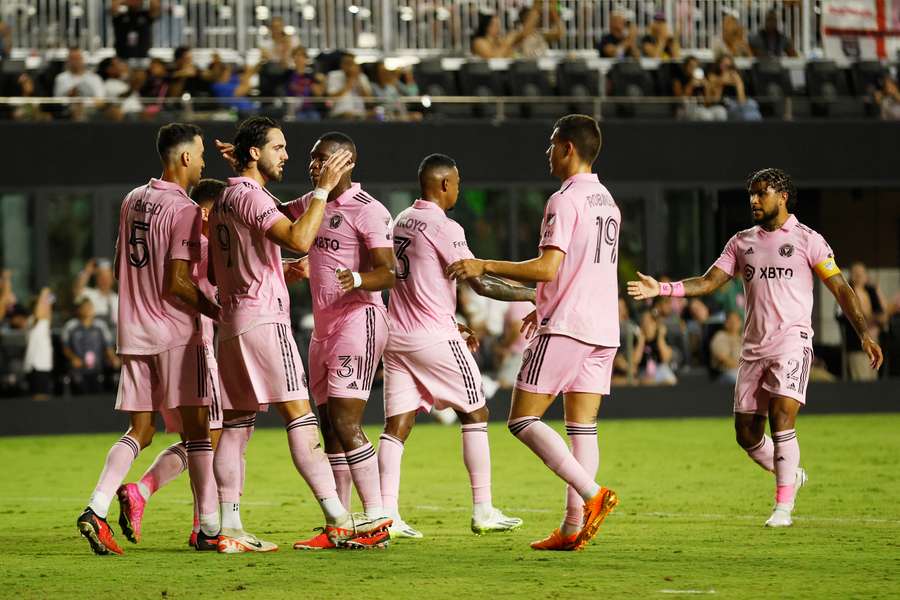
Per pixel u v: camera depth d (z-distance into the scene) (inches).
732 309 2628.0
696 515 1215.6
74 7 2677.2
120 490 992.2
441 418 2479.1
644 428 2337.6
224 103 2479.1
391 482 1053.2
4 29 2637.8
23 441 2231.8
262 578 845.2
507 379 2490.2
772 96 2773.1
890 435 2143.2
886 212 2854.3
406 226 1050.7
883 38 2866.6
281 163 966.4
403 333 1049.5
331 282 987.9
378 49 2743.6
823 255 1139.9
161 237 969.5
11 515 1268.5
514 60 2706.7
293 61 2564.0
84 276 2380.7
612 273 965.2
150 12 2630.4
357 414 984.3
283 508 1314.0
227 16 2694.4
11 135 2406.5
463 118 2593.5
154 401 991.0
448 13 2783.0
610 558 930.1
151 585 823.7
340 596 780.6
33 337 2332.7
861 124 2657.5
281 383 948.0
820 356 2667.3
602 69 2746.1
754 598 771.4
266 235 930.1
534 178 2571.4
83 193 2431.1
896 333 2650.1
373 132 2506.2
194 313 981.2
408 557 935.7
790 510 1136.8
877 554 952.9
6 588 816.3
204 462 982.4
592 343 948.0
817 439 2078.0
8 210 2422.5
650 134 2605.8
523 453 1926.7
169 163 985.5
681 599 767.7
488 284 1043.3
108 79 2514.8
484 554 951.0
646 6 2859.3
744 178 2628.0
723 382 2566.4
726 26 2851.9
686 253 2655.0
